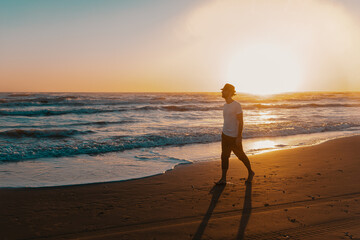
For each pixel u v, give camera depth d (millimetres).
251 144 9125
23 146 7812
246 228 2797
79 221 3004
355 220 2982
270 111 25391
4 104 26281
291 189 4172
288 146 8703
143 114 20859
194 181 4738
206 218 3072
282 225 2859
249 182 4594
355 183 4500
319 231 2717
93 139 9484
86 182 4652
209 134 10453
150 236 2625
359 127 13945
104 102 33750
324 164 5980
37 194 3996
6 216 3145
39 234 2686
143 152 7656
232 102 4391
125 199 3783
